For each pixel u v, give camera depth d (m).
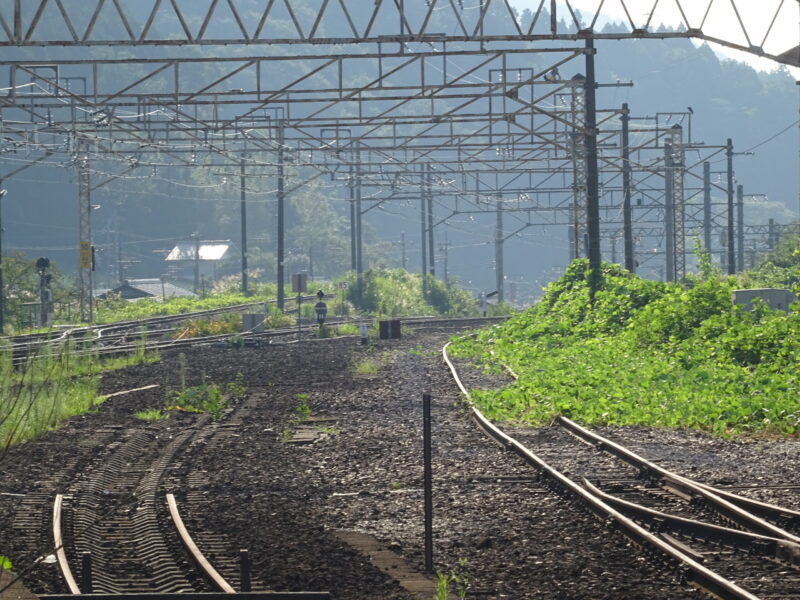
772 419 67.31
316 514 44.97
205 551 38.06
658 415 71.19
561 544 38.41
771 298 131.62
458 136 136.00
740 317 110.00
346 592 32.78
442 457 58.34
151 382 101.44
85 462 58.31
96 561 37.16
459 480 51.38
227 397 88.75
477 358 122.94
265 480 52.56
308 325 196.00
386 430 69.31
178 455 60.66
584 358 102.44
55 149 148.88
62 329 163.25
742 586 32.38
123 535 41.75
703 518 42.53
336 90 101.12
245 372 110.44
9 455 59.66
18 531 42.31
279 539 39.91
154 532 41.28
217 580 33.41
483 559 36.84
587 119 137.62
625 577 33.69
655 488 49.00
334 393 91.06
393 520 43.59
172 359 128.38
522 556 36.75
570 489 46.50
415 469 54.56
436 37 81.88
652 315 114.31
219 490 50.31
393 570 35.78
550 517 42.88
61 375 83.56
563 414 73.19
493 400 79.88
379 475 53.41
